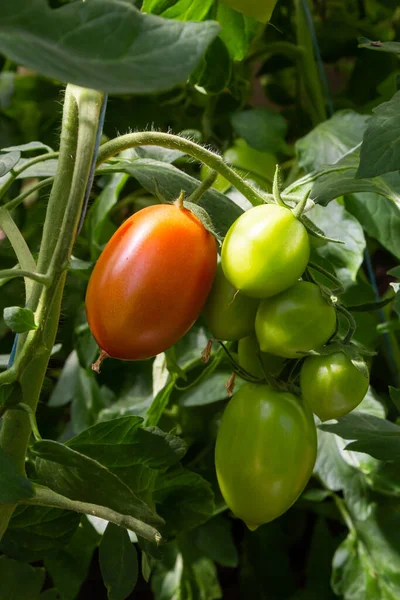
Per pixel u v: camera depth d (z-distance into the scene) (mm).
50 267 379
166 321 396
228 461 422
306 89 768
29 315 382
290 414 418
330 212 610
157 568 674
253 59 753
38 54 305
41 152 796
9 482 369
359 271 663
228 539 663
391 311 685
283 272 387
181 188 466
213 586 661
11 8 311
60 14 315
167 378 574
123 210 827
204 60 588
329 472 625
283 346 401
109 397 669
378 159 405
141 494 456
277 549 710
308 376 409
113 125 771
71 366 727
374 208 614
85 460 381
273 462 414
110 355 406
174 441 435
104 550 431
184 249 395
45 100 837
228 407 430
